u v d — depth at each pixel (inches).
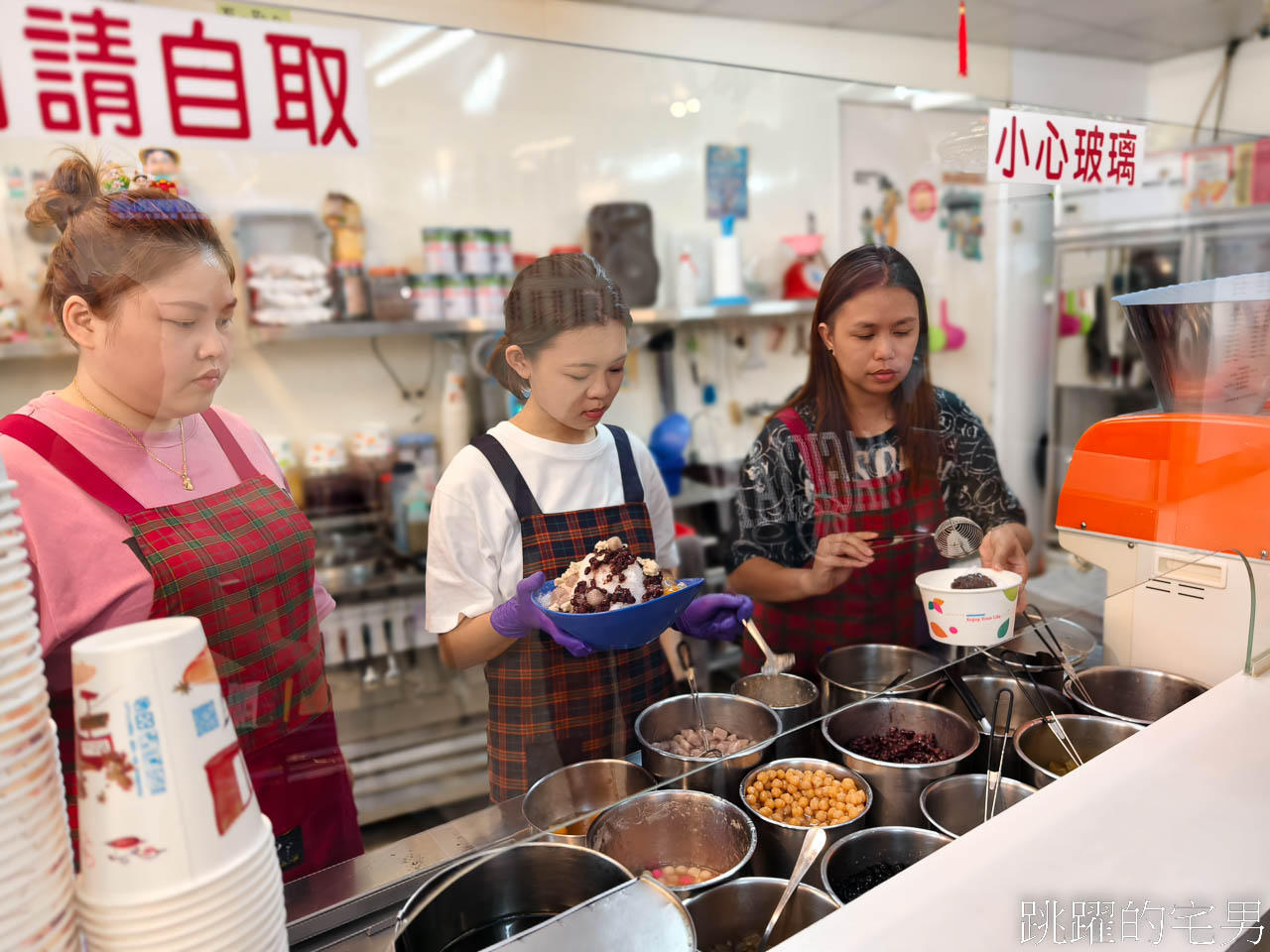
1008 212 90.0
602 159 50.9
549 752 40.4
